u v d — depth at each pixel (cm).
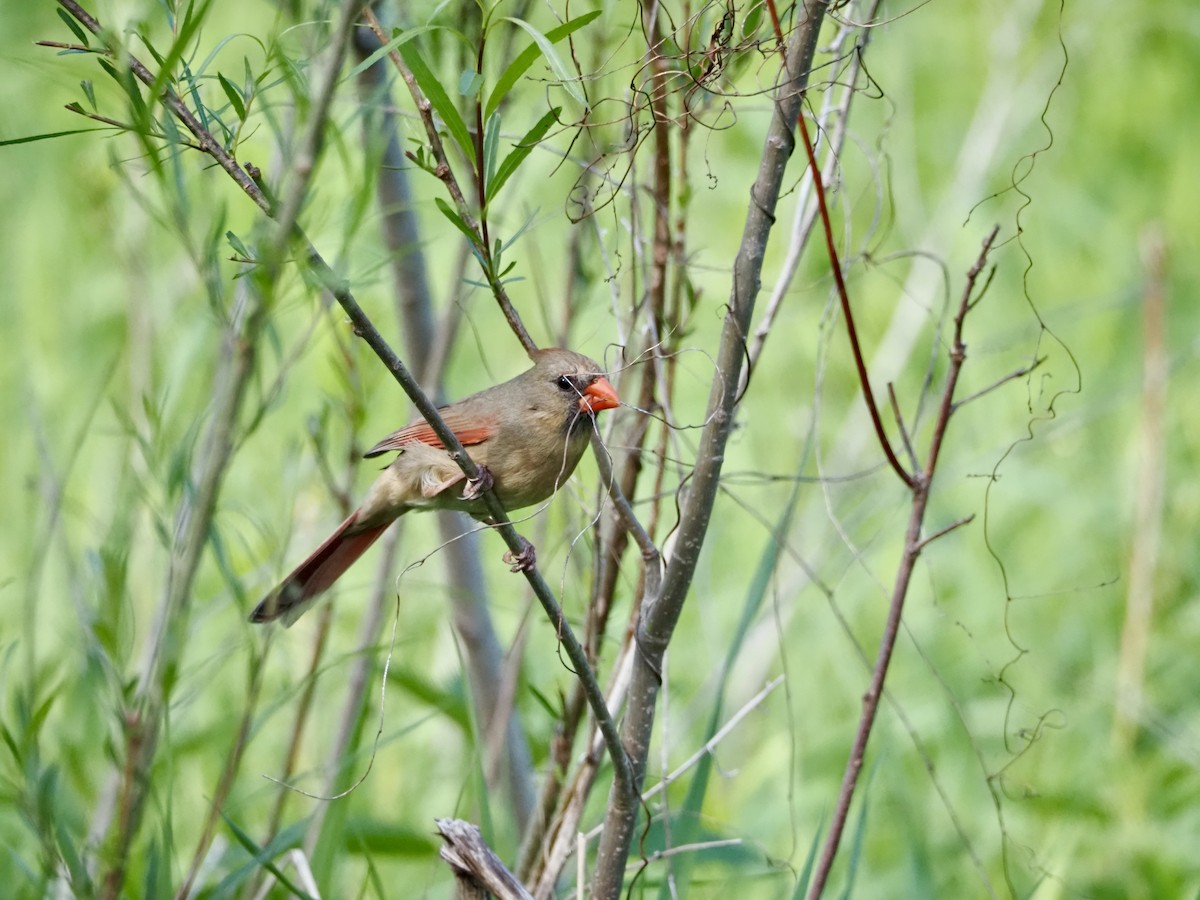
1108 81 2100
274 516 1215
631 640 769
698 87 644
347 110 842
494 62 886
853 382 1491
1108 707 1084
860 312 1553
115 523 690
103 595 670
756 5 634
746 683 1137
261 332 555
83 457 1410
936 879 939
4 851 841
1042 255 1741
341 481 1117
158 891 689
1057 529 1331
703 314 1559
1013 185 705
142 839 841
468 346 1577
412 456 805
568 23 534
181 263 1398
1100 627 1188
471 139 566
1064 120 1923
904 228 1666
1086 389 1501
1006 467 1327
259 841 902
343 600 1223
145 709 662
